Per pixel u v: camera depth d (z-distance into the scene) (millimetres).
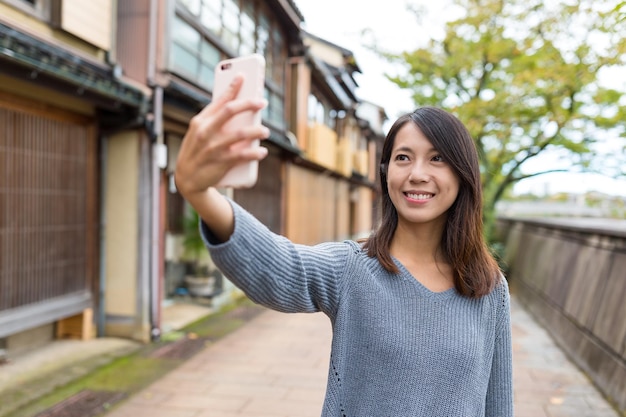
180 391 4547
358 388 1249
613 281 5316
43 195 4980
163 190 7062
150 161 6008
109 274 6043
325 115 16594
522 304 10031
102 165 5957
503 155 11016
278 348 6074
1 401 4043
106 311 6047
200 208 939
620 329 4754
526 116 9375
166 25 6004
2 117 4449
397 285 1300
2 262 4457
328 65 15875
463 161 1325
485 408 1443
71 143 5410
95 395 4328
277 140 9438
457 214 1362
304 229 13922
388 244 1389
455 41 9641
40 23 4684
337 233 19078
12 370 4766
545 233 9711
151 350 5703
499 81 9969
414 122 1361
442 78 10492
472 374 1261
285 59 11828
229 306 8586
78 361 5117
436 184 1322
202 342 6195
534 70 8195
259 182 10031
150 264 6043
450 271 1393
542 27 7891
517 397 4672
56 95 5059
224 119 812
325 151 14406
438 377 1230
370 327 1255
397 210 1372
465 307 1322
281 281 1117
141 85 5816
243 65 897
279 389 4680
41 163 4941
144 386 4609
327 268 1269
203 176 858
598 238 6199
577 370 5531
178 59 6652
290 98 12180
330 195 17719
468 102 9336
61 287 5293
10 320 4477
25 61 3836
